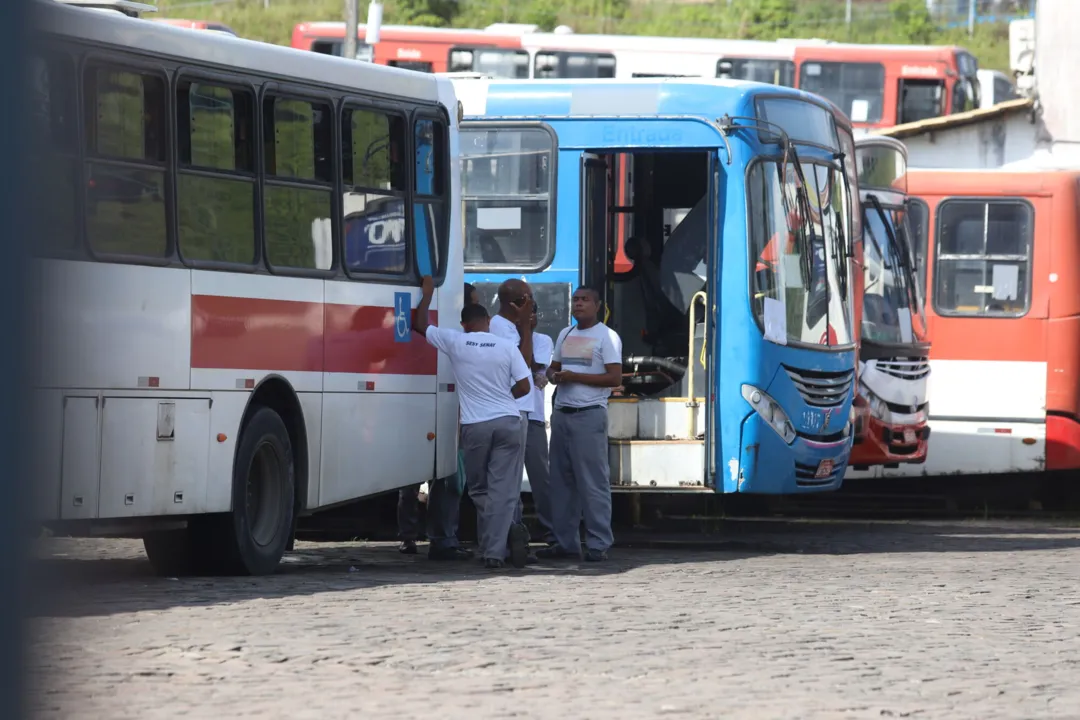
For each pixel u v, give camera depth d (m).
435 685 22.22
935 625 30.41
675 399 47.03
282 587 33.38
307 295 37.00
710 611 31.42
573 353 41.19
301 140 37.28
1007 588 37.31
